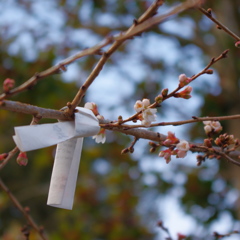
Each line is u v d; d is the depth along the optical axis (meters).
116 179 9.70
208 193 9.01
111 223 9.43
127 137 9.76
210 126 2.97
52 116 2.39
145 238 9.52
